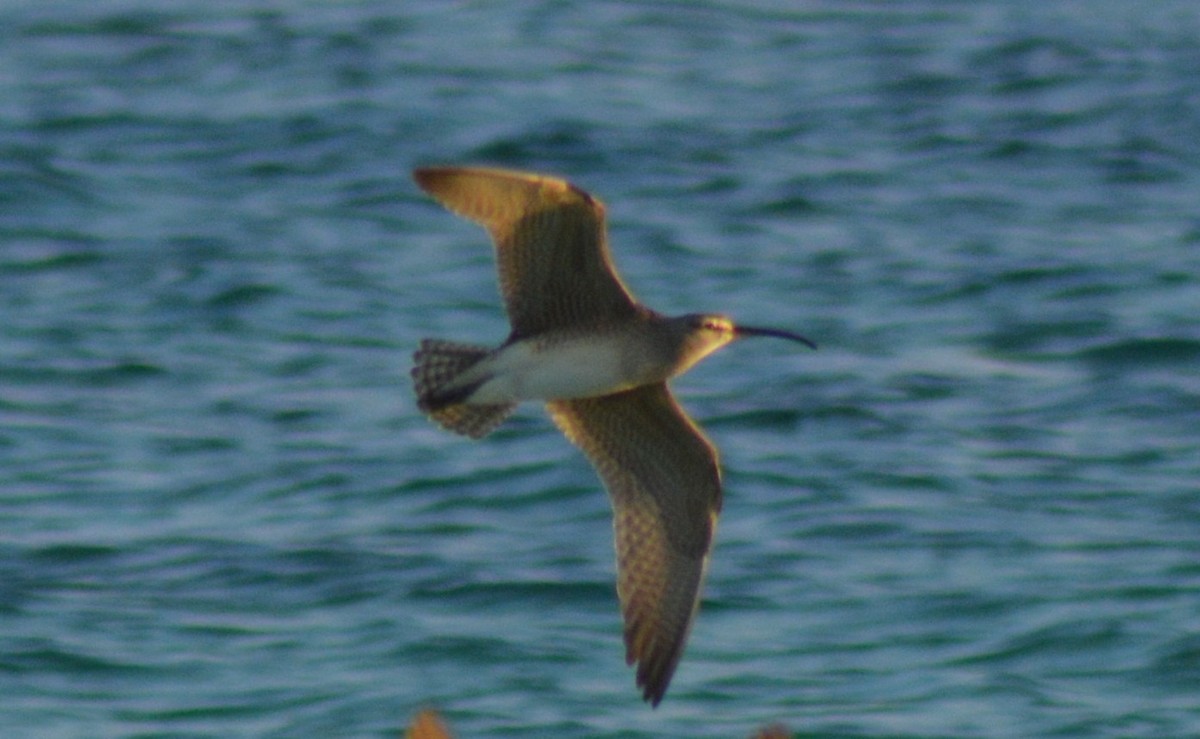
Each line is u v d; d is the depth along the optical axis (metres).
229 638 13.75
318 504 16.56
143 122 28.38
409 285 22.75
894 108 29.52
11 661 13.22
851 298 22.22
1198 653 13.16
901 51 32.31
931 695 12.77
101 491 16.75
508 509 16.50
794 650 13.55
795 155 27.34
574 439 9.50
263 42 32.12
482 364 8.86
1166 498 16.39
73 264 23.20
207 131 28.09
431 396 8.89
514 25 33.38
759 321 21.39
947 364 20.16
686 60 31.72
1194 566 14.76
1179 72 31.12
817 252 23.69
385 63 31.05
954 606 14.12
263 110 28.92
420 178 8.46
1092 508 16.20
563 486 16.91
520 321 8.87
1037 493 16.56
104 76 30.36
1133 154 27.59
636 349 8.95
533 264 8.77
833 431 18.17
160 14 33.53
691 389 19.48
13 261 23.23
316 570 15.03
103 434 18.09
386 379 19.84
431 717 7.28
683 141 27.77
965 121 28.94
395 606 14.19
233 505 16.50
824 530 15.73
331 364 20.30
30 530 15.86
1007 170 27.03
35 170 26.19
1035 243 23.98
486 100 29.30
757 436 18.05
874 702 12.68
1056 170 27.03
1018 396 19.20
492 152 27.17
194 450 17.73
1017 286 22.47
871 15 34.59
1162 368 19.92
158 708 12.60
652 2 35.28
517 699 12.73
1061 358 20.31
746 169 26.72
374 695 12.75
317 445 17.91
